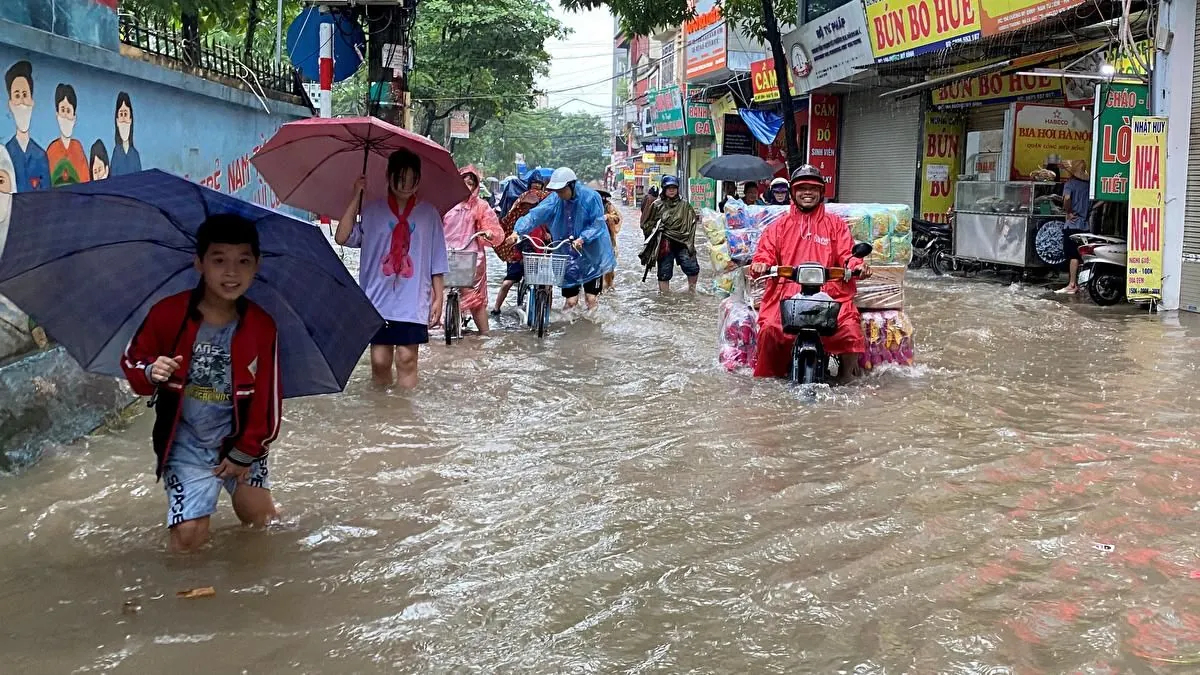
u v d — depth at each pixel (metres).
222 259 3.31
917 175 18.19
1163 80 10.67
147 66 6.71
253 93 9.69
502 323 9.79
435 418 5.86
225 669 2.85
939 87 16.08
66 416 5.04
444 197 6.64
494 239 8.74
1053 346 8.48
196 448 3.61
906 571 3.59
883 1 15.94
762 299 7.12
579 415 5.99
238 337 3.49
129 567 3.56
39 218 3.27
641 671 2.87
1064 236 12.84
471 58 30.61
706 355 8.03
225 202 3.38
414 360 6.60
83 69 5.78
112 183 3.22
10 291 3.37
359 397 6.36
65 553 3.68
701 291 12.92
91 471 4.63
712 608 3.29
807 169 6.93
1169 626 3.14
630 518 4.14
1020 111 14.97
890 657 2.95
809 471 4.83
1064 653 2.97
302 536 3.90
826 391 6.60
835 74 18.47
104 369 3.67
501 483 4.62
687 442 5.34
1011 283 13.65
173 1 9.20
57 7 5.52
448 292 8.52
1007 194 13.70
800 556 3.74
